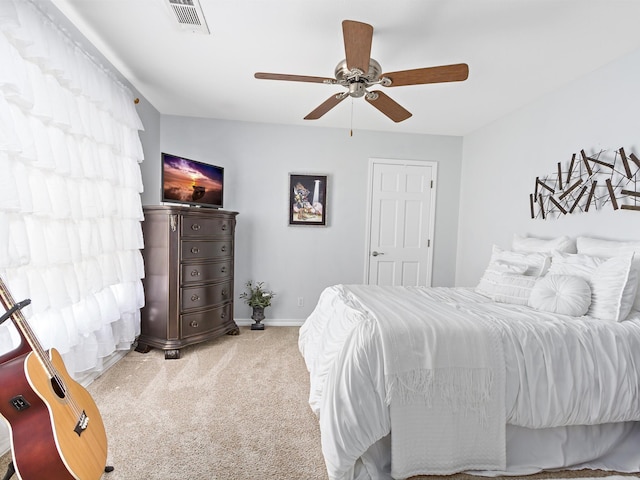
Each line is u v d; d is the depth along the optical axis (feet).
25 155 4.76
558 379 4.87
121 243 7.76
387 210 12.78
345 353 4.86
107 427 5.69
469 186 12.50
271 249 12.29
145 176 10.12
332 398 4.58
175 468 4.79
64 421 3.59
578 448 5.19
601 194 7.29
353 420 4.45
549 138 8.81
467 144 12.70
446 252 13.12
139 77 8.52
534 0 5.35
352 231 12.63
